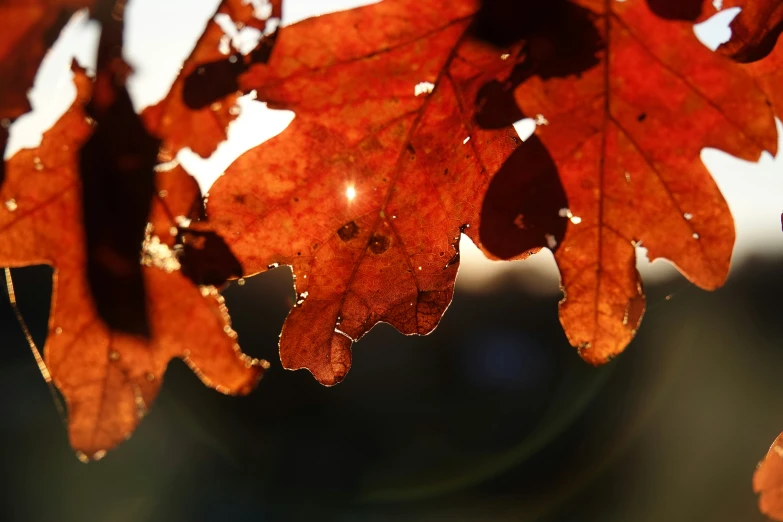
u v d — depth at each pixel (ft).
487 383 11.12
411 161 1.74
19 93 1.64
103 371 1.70
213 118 1.68
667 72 1.73
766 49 1.73
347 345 1.77
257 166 1.71
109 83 1.66
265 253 1.73
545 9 1.71
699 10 1.72
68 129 1.66
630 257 1.76
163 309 1.71
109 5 1.65
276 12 1.68
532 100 1.73
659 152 1.74
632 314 1.77
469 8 1.70
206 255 1.71
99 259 1.69
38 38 1.64
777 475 1.90
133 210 1.69
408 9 1.70
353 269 1.76
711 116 1.73
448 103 1.73
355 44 1.70
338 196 1.73
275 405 9.39
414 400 10.52
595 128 1.74
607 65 1.73
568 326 1.77
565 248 1.76
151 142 1.68
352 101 1.71
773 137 1.73
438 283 1.78
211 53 1.67
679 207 1.75
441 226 1.77
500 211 1.75
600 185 1.75
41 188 1.67
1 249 1.67
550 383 11.25
